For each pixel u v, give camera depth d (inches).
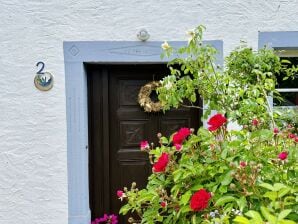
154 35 126.8
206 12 127.5
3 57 124.1
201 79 92.1
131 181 140.9
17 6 123.6
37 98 125.6
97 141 139.1
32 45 124.4
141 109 139.9
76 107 126.6
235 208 60.2
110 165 140.1
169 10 126.6
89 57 126.0
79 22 125.1
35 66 124.6
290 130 81.7
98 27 125.6
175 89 92.4
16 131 125.4
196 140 69.7
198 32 97.3
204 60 92.0
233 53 104.1
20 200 126.6
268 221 46.5
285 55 136.3
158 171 66.2
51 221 127.5
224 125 69.6
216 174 64.9
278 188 53.0
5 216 126.4
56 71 125.4
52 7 124.3
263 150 65.7
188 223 66.0
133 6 126.0
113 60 126.6
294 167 62.7
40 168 126.6
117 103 139.4
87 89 135.4
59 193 127.4
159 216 70.3
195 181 67.1
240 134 69.9
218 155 65.4
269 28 129.3
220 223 56.4
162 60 126.7
